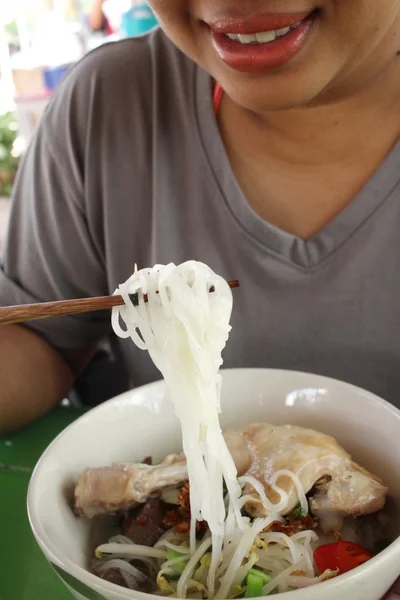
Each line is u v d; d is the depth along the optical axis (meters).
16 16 2.32
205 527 0.34
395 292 0.45
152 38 0.54
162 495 0.35
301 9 0.32
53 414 0.52
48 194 0.54
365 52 0.35
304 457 0.33
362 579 0.25
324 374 0.48
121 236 0.52
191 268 0.33
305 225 0.46
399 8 0.34
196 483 0.32
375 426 0.35
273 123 0.44
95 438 0.36
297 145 0.44
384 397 0.47
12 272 0.56
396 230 0.44
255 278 0.47
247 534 0.32
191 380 0.33
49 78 1.89
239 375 0.39
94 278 0.55
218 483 0.32
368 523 0.34
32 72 1.92
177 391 0.32
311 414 0.38
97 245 0.54
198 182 0.48
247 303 0.47
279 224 0.47
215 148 0.47
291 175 0.45
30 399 0.49
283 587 0.30
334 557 0.30
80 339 0.54
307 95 0.35
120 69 0.53
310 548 0.32
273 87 0.34
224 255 0.48
